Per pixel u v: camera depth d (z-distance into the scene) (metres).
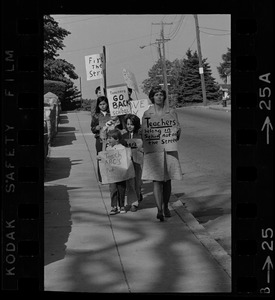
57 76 20.20
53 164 12.49
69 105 28.25
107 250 5.77
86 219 7.24
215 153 14.80
